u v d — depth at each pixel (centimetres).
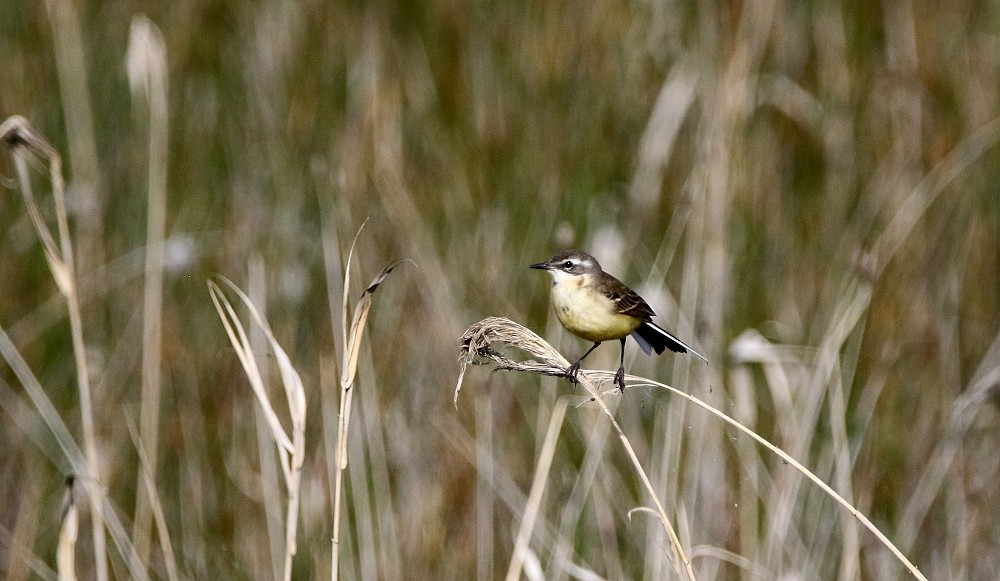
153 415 1006
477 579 1046
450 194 1345
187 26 1469
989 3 1581
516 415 1164
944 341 1233
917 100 1447
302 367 1162
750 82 1296
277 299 1207
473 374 1159
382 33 1475
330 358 1077
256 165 1348
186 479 1108
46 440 1101
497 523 1084
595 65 1493
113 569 1008
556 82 1473
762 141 1402
